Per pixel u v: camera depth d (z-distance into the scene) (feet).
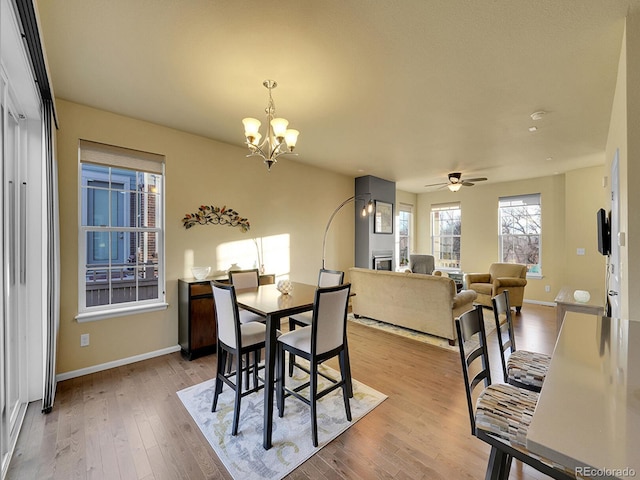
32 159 7.80
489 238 22.72
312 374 6.57
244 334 7.41
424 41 6.48
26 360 7.85
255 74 7.81
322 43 6.57
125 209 10.78
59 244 9.12
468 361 4.91
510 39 6.40
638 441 2.07
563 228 19.45
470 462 5.89
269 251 14.99
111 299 10.44
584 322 5.58
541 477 5.50
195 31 6.21
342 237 19.47
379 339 13.03
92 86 8.45
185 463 5.87
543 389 2.91
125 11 5.64
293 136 8.09
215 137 12.53
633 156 5.90
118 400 8.10
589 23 5.92
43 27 6.04
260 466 5.79
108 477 5.52
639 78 5.77
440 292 12.62
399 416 7.41
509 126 11.21
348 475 5.59
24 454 6.07
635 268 5.93
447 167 17.57
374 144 13.37
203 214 12.45
